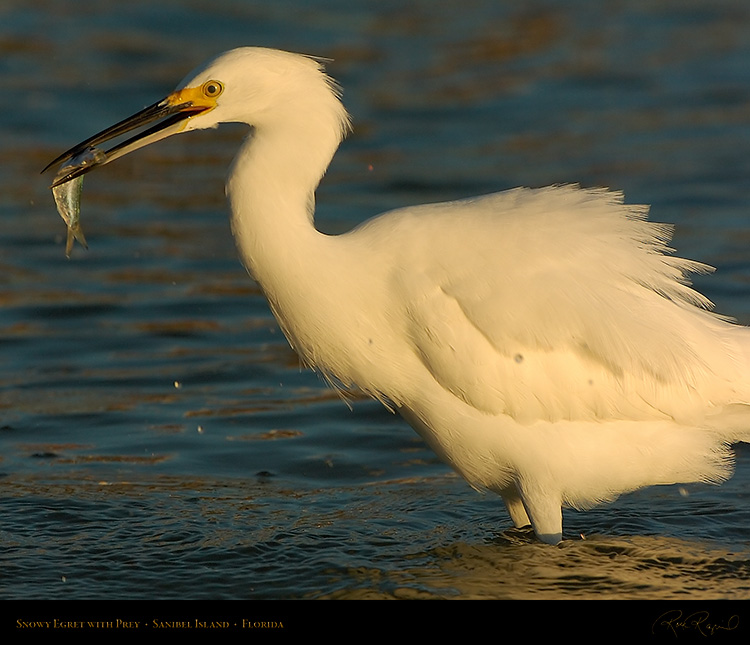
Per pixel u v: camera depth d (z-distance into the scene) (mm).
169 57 32000
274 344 16625
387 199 23141
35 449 12992
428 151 26438
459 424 10430
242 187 10250
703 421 10375
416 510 11461
